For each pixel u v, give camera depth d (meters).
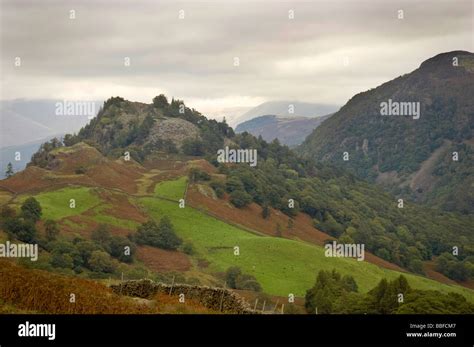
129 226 179.50
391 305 80.12
